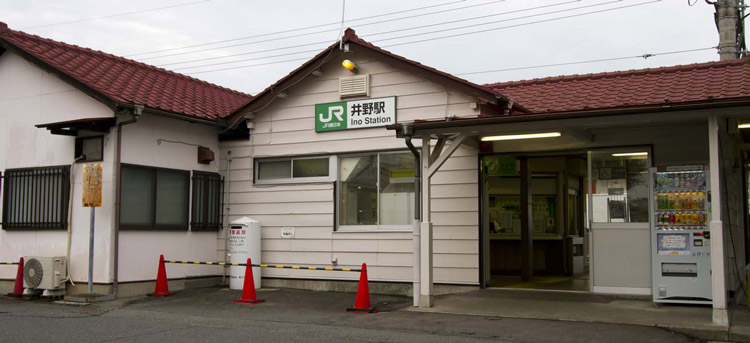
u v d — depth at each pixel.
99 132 12.02
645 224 10.94
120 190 11.88
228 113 14.20
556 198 15.60
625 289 11.02
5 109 13.38
